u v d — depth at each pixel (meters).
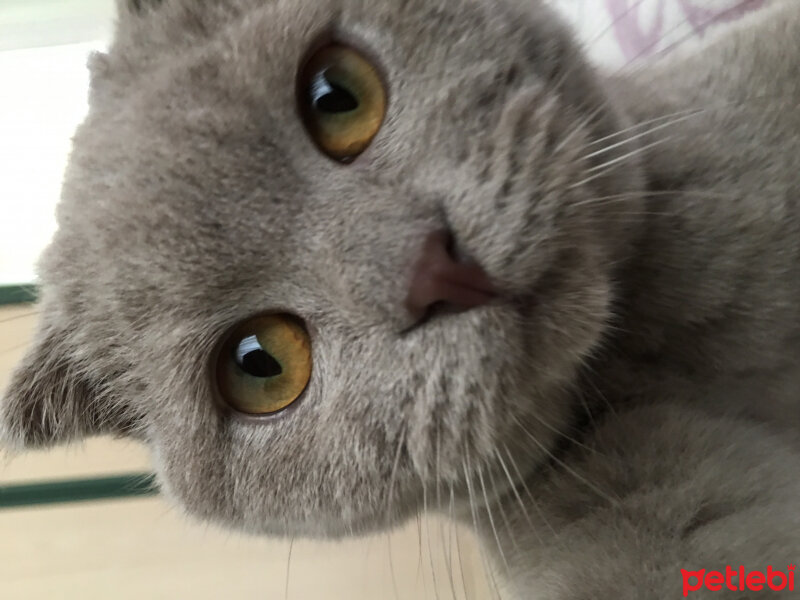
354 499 0.11
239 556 0.21
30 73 0.27
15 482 0.17
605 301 0.11
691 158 0.13
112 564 0.20
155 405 0.13
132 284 0.12
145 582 0.20
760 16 0.16
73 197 0.13
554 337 0.10
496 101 0.11
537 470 0.12
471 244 0.10
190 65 0.12
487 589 0.16
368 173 0.11
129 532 0.20
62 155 0.25
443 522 0.17
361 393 0.11
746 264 0.13
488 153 0.10
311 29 0.11
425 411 0.10
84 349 0.13
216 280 0.11
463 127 0.10
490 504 0.12
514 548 0.12
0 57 0.28
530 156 0.10
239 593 0.20
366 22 0.11
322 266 0.11
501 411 0.10
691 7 0.20
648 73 0.16
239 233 0.11
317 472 0.11
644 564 0.10
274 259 0.11
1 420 0.14
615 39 0.20
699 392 0.13
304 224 0.11
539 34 0.12
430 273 0.10
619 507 0.11
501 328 0.10
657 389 0.13
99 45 0.25
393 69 0.11
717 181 0.13
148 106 0.12
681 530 0.10
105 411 0.14
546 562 0.11
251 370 0.12
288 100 0.11
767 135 0.13
